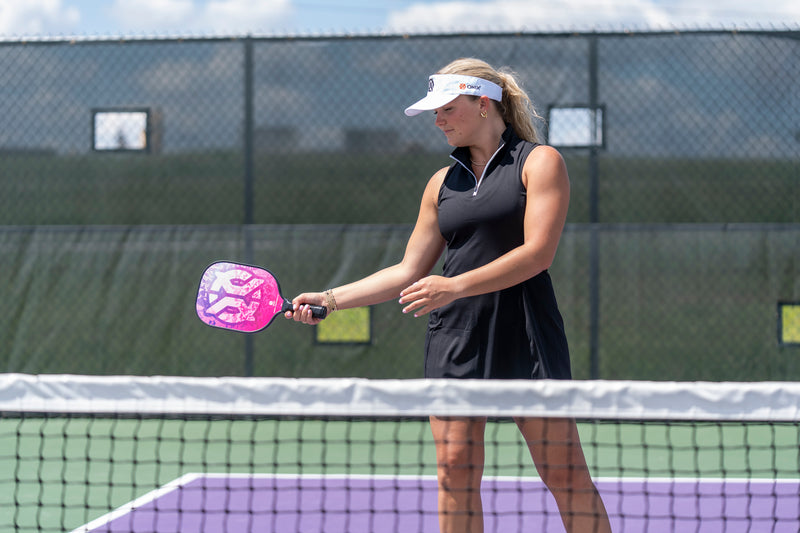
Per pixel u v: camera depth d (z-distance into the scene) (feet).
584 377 31.22
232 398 11.47
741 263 31.07
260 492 21.04
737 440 27.89
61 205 33.01
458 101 12.13
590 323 31.27
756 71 30.99
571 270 31.35
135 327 32.65
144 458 25.35
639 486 21.90
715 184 31.17
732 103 31.07
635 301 31.27
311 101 32.12
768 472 23.44
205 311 12.75
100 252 32.83
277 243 32.09
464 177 12.55
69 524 18.42
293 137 32.22
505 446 26.71
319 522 18.34
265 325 12.81
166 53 32.58
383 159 31.94
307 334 31.94
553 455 11.73
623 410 10.97
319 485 21.74
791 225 30.96
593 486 11.84
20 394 11.75
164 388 11.63
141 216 32.81
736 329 31.09
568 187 11.85
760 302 31.04
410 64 31.81
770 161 31.04
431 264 13.35
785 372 30.94
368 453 25.89
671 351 31.17
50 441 27.78
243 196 32.42
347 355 31.81
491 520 18.54
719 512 19.44
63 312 32.94
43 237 33.04
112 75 32.78
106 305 32.76
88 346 32.81
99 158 32.89
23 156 33.12
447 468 12.01
